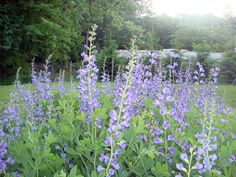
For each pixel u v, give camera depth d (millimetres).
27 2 17203
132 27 30578
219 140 3184
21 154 2404
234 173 2658
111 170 2184
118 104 2414
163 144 2951
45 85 4953
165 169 2283
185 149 2746
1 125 3365
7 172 2430
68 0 20047
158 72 4465
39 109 3893
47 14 18219
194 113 3695
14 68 18031
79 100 3895
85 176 2420
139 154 2449
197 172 2531
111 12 27406
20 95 4926
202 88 4805
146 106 3436
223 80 16484
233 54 16594
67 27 19922
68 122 2822
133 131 2559
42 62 19719
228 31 29656
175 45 30219
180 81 4906
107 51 17719
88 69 2959
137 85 3367
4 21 16719
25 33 17406
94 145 2395
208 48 17766
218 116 3777
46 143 2492
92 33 3029
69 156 2705
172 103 3750
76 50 24734
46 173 2328
